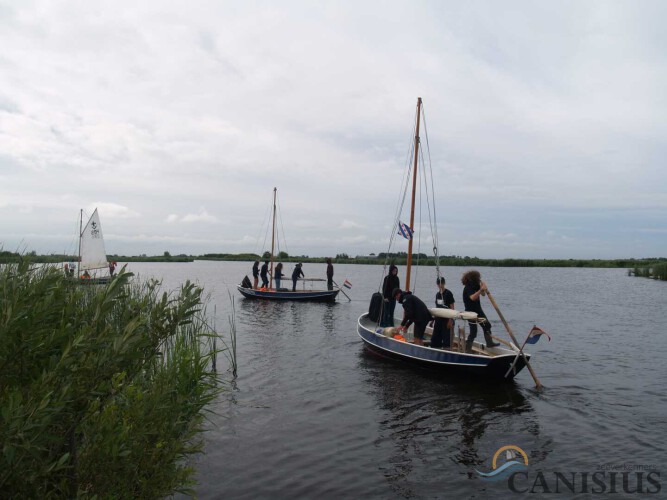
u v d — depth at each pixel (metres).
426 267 101.31
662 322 20.83
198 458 6.66
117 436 3.30
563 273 90.25
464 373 10.74
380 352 13.08
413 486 5.98
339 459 6.71
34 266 3.31
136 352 3.29
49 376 2.69
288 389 10.07
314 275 71.31
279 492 5.77
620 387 10.38
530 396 9.68
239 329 18.03
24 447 2.39
